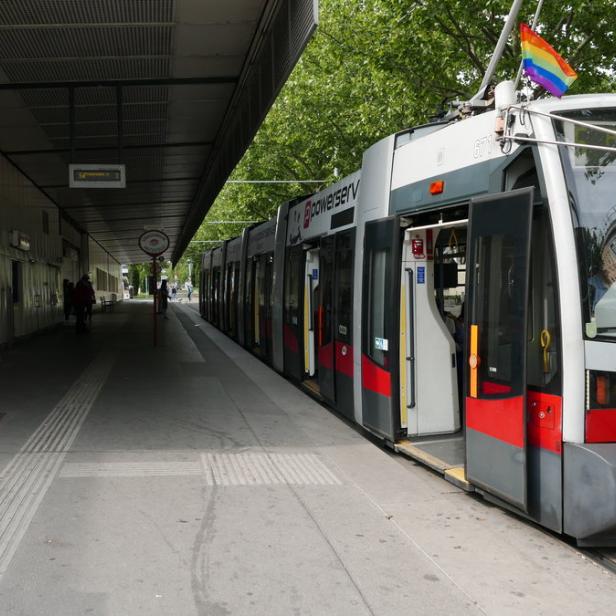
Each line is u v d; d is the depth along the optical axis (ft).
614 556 15.61
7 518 17.21
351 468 22.40
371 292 25.64
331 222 32.04
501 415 17.03
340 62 72.08
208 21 32.63
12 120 47.50
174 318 113.19
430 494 19.83
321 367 32.81
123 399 33.65
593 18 47.24
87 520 17.13
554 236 15.78
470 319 18.37
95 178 41.73
